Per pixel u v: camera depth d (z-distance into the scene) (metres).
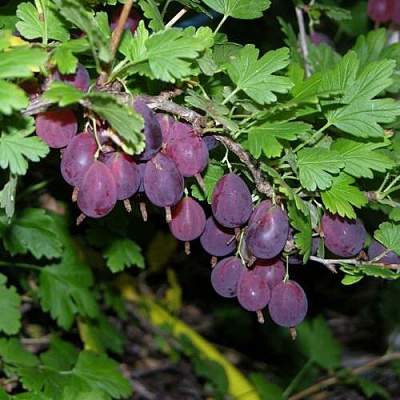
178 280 1.47
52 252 0.80
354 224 0.55
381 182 0.60
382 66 0.55
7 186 0.52
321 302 1.48
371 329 1.41
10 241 0.79
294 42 0.75
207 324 1.42
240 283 0.54
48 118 0.49
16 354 0.81
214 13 0.96
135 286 1.23
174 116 0.51
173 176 0.50
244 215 0.52
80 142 0.49
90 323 0.96
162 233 1.19
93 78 0.55
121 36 0.51
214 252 0.55
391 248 0.56
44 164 0.84
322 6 0.78
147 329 1.20
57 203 0.91
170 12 0.65
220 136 0.52
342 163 0.54
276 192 0.53
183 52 0.50
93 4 0.54
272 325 1.36
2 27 0.61
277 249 0.52
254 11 0.57
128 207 0.50
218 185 0.52
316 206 0.56
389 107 0.55
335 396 1.23
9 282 1.00
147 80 0.53
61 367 0.83
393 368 1.19
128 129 0.47
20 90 0.45
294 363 1.30
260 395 1.05
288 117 0.54
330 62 0.76
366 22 0.96
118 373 0.82
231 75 0.53
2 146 0.50
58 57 0.48
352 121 0.55
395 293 1.28
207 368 1.10
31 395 0.74
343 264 0.55
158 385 1.19
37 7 0.53
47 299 0.84
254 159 0.52
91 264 1.07
